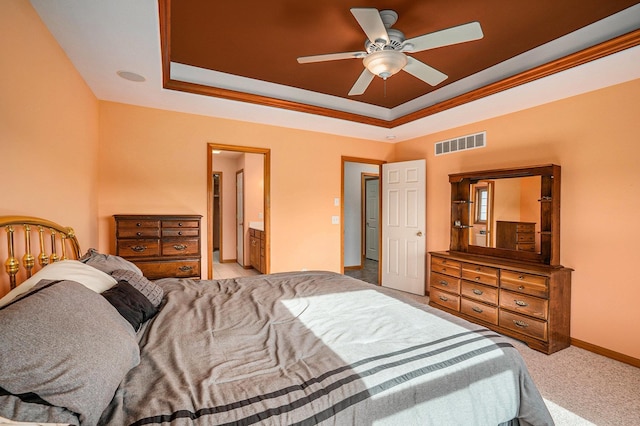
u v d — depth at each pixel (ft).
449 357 4.23
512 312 9.91
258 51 9.25
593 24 7.79
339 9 7.30
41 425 2.41
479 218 12.53
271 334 4.82
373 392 3.48
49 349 2.77
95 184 10.25
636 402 6.77
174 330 4.89
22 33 5.25
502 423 4.39
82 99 8.73
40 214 5.97
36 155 5.78
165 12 6.38
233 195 23.54
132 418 2.85
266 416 2.97
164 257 10.39
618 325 8.78
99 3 5.62
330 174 15.31
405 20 7.66
